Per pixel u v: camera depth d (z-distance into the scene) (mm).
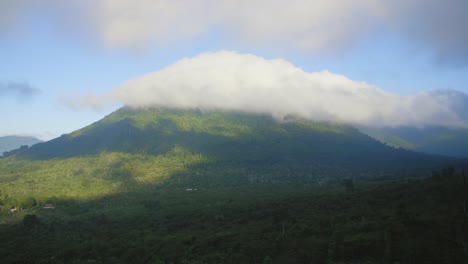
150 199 170125
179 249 89000
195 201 160000
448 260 57438
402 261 60188
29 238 113375
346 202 111562
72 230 123250
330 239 75062
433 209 86625
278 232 87875
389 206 98562
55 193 194750
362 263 62219
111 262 87000
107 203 167500
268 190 181750
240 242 85625
